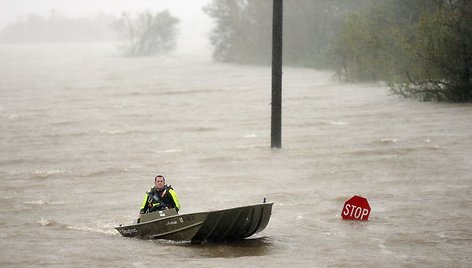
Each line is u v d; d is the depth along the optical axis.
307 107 110.69
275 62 77.12
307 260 41.50
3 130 98.44
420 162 68.12
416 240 45.31
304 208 54.56
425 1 133.62
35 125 102.31
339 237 46.56
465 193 56.50
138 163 73.50
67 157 78.00
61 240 47.72
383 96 118.62
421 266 40.19
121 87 162.50
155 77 190.75
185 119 103.88
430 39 105.31
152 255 43.06
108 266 41.22
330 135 84.56
